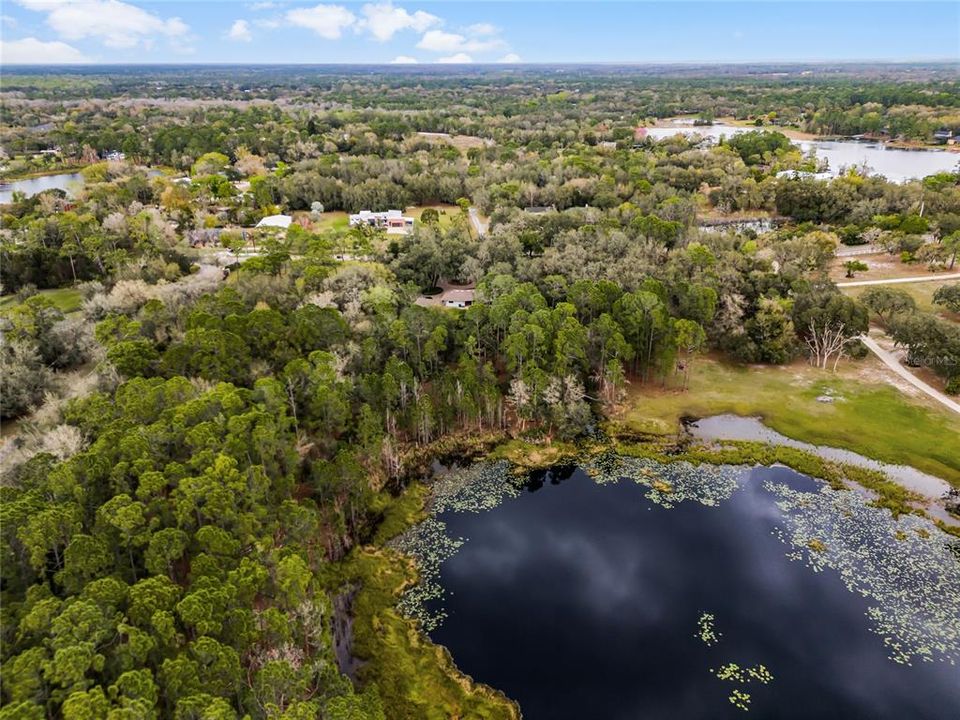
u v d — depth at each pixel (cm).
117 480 4734
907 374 8925
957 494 6575
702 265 10706
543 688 4641
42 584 4088
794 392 8600
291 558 4462
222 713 3250
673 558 5928
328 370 6900
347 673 4706
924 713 4409
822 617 5219
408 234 13700
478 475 7194
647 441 7725
